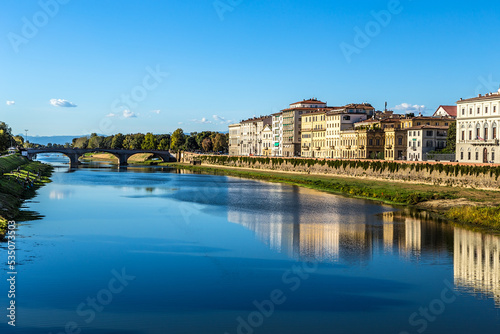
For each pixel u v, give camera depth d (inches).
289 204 4242.1
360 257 2325.3
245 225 3149.6
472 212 3334.2
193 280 1952.5
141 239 2674.7
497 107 5502.0
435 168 5236.2
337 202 4387.3
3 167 5895.7
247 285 1900.8
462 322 1581.0
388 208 3976.4
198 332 1477.6
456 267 2169.0
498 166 4463.6
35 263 2145.7
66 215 3437.5
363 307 1696.6
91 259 2233.0
